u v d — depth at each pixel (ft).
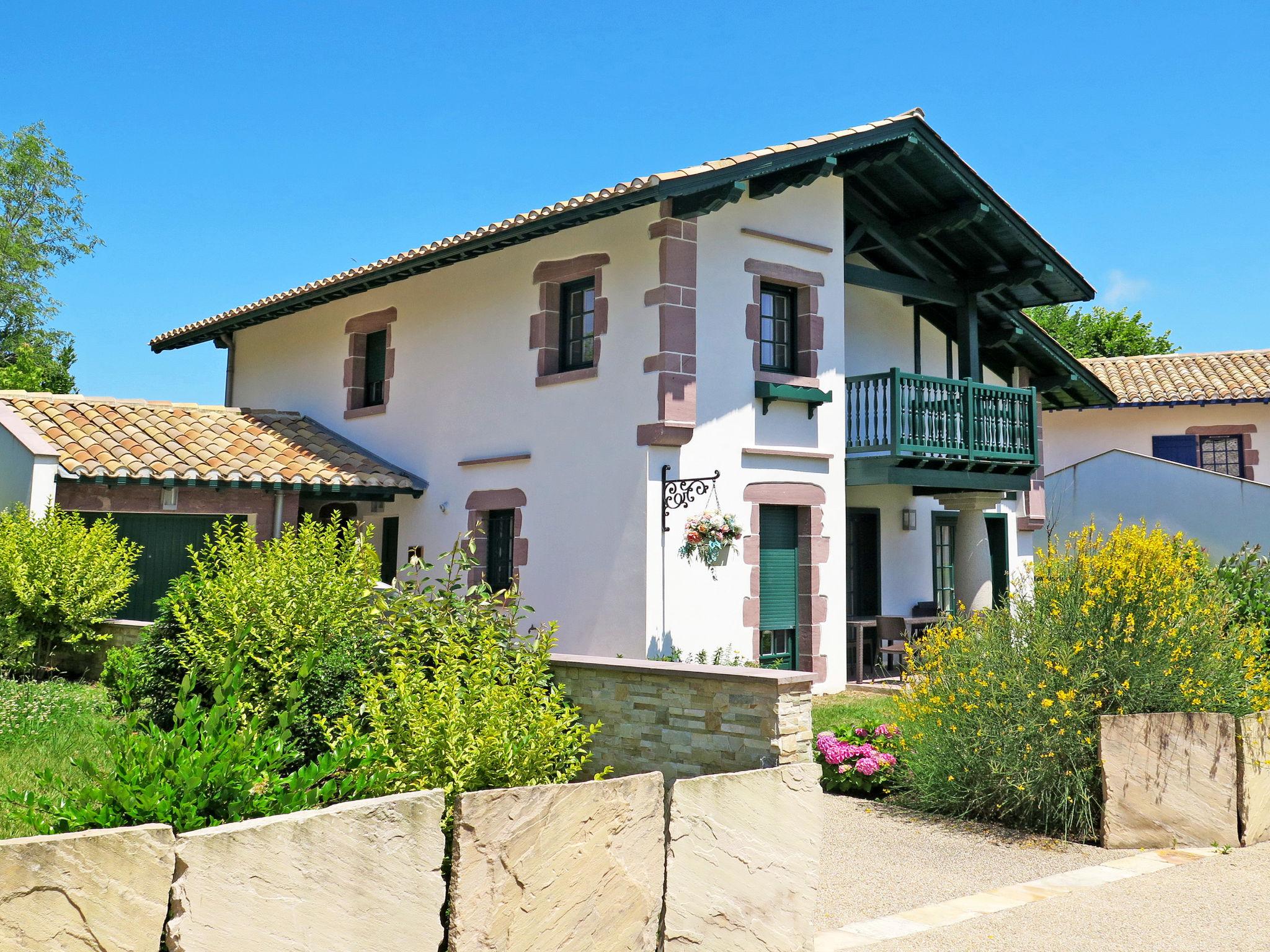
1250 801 23.04
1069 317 120.57
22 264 115.96
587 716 25.64
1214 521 50.31
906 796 25.58
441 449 44.70
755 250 38.34
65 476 38.81
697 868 14.57
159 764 12.55
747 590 37.22
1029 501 53.98
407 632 24.43
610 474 36.27
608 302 37.11
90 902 9.75
